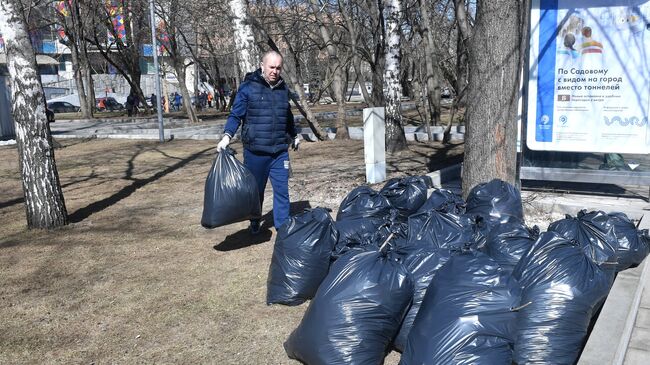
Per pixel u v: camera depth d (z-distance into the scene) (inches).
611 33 261.9
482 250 168.9
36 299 186.1
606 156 283.7
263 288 190.2
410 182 234.8
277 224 235.0
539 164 295.9
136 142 709.9
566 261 142.3
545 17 272.5
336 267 143.2
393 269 141.3
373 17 616.1
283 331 159.5
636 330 152.5
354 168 410.0
